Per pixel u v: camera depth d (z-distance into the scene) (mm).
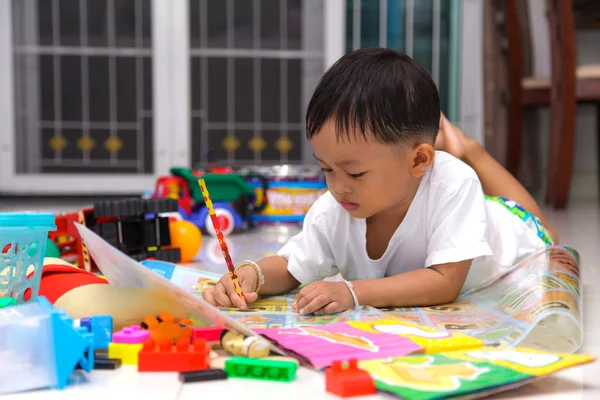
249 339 741
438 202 1020
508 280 1104
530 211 1415
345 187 942
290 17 3393
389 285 986
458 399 602
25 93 3338
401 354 729
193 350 713
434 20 3363
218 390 650
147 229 1527
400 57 976
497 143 3008
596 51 3250
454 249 997
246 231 2262
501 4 2967
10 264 795
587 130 3352
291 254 1113
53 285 923
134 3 3332
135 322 874
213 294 1009
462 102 3373
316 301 933
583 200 3143
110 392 644
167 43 3303
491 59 2969
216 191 2191
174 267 1227
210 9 3365
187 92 3336
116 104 3381
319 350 739
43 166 3383
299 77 3434
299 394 639
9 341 647
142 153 3410
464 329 862
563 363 683
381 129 905
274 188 2375
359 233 1072
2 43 3230
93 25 3334
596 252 1674
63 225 1452
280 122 3449
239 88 3416
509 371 657
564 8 2520
